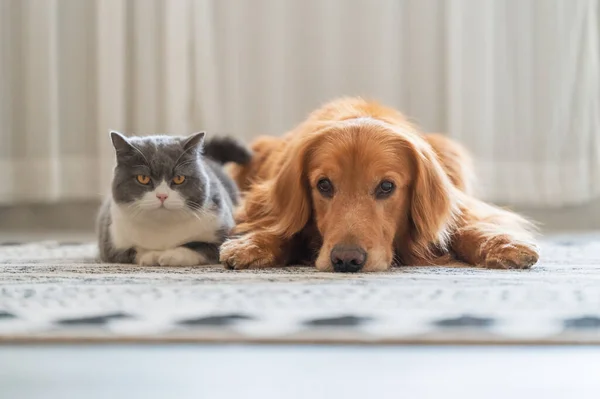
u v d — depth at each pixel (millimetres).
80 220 4859
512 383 1372
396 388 1349
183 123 4637
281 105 4789
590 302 1844
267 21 4742
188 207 2660
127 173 2658
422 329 1620
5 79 4672
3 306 1840
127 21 4703
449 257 2727
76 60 4742
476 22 4684
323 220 2568
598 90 4836
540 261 2785
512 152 4805
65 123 4727
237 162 3375
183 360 1487
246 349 1550
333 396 1314
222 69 4734
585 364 1465
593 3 4820
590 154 4836
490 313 1737
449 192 2705
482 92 4703
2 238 4125
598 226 4922
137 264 2725
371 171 2502
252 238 2625
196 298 1909
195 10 4625
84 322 1688
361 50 4773
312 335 1584
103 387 1360
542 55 4781
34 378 1401
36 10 4629
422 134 3016
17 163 4688
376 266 2414
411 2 4785
